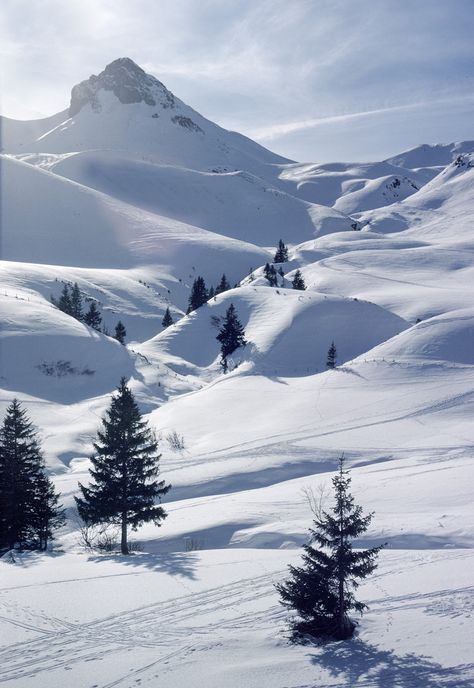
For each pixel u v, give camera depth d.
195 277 175.25
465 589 19.14
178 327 101.50
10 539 31.95
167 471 46.09
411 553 24.09
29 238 185.38
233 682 14.77
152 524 34.66
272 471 44.81
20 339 77.38
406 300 108.00
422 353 71.12
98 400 70.62
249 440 53.12
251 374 76.88
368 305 96.50
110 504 28.89
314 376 72.12
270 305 100.44
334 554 17.19
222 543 30.03
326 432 53.59
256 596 20.02
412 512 30.75
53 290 115.81
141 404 70.88
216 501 37.44
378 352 73.50
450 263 150.00
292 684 14.51
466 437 49.44
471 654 15.03
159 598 20.09
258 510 33.44
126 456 29.09
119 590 20.91
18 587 21.44
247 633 17.34
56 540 35.00
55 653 16.58
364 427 54.16
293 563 23.53
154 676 15.23
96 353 80.88
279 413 60.38
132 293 134.00
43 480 34.31
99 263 178.62
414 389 62.50
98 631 17.80
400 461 44.00
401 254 158.00
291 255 174.75
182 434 57.28
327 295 100.50
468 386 62.03
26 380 72.38
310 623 17.00
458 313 80.38
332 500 34.12
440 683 13.98
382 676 14.47
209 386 75.81
